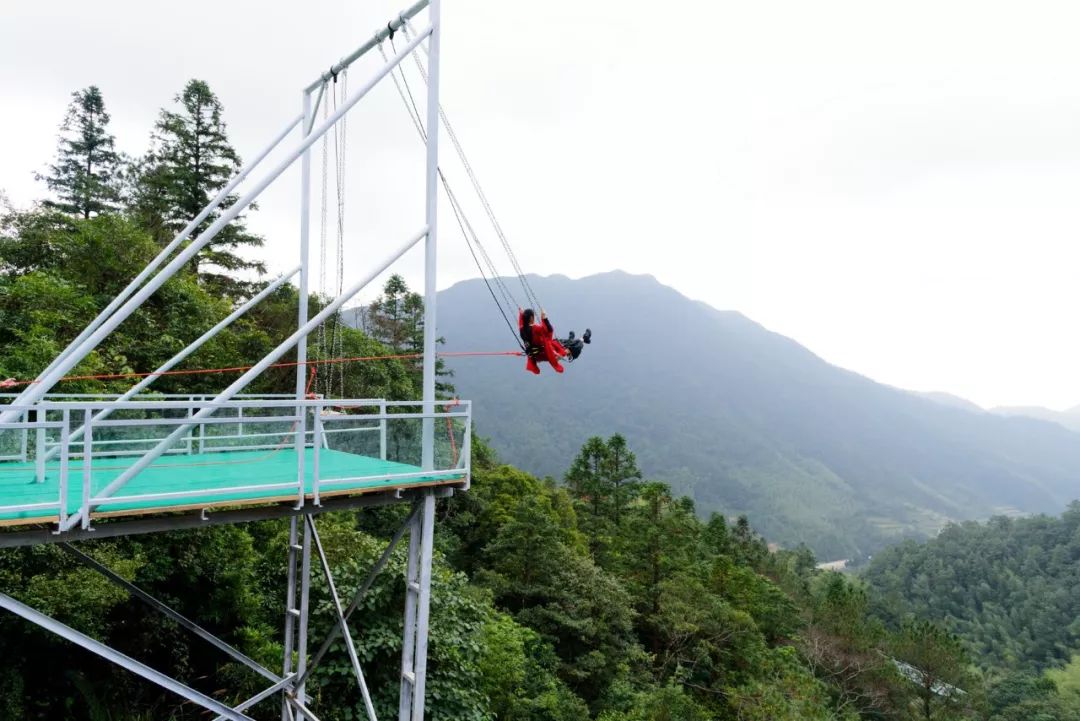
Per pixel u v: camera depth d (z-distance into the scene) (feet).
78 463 28.40
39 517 18.66
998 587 395.75
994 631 346.13
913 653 124.47
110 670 39.60
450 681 42.80
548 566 80.53
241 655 35.83
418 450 30.14
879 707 114.52
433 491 27.96
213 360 66.18
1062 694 205.98
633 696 72.95
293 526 38.52
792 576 198.90
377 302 165.58
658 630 94.68
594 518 142.31
